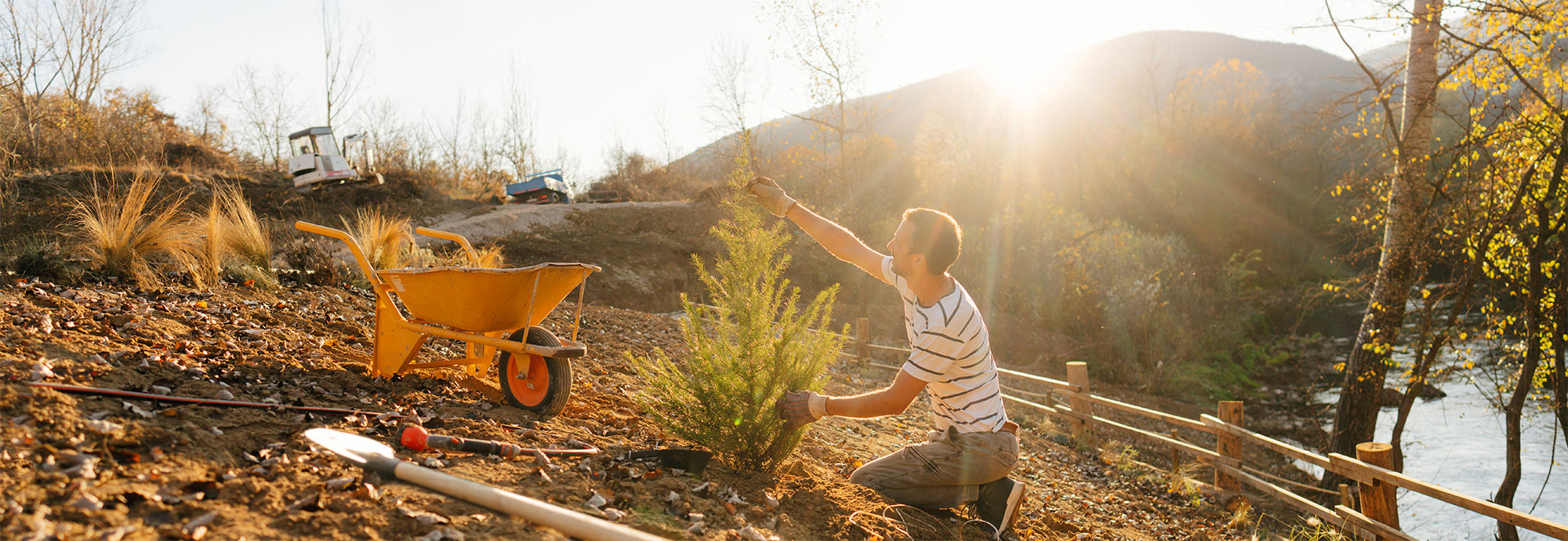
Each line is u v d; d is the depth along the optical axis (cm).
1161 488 712
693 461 327
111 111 2484
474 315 388
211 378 351
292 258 749
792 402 329
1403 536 487
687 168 3884
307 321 540
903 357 1219
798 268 2108
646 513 276
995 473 328
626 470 315
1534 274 820
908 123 4834
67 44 2388
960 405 323
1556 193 846
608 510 269
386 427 323
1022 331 1870
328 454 274
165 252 616
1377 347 938
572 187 3659
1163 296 1850
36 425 242
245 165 2833
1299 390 1730
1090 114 3556
